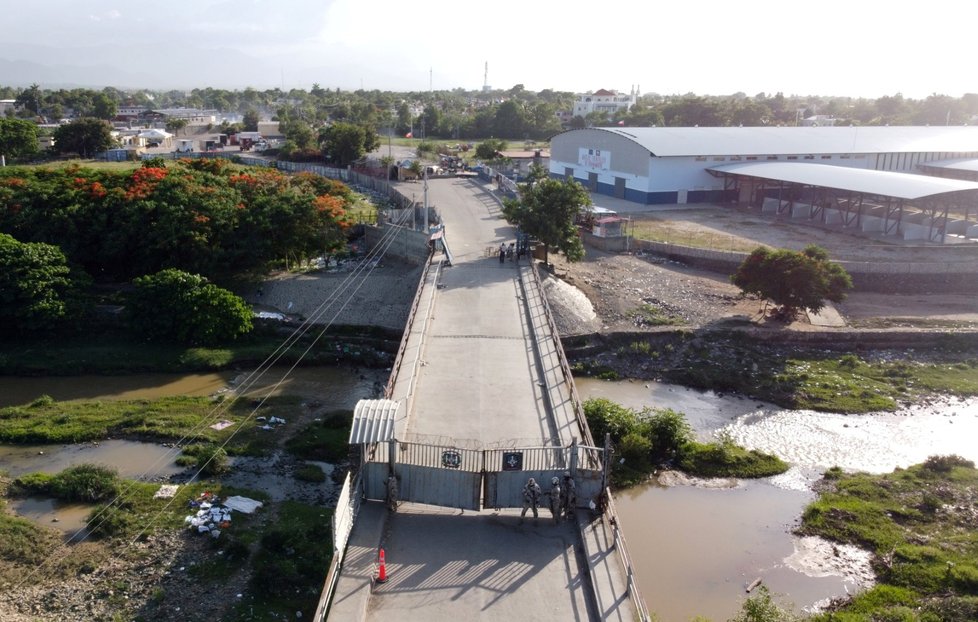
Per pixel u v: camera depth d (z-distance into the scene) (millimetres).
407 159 104312
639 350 38625
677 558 22203
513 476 17047
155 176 47969
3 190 45125
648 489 26328
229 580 19828
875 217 62281
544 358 26719
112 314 40375
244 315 39062
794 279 40594
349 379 35906
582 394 34500
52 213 44219
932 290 48781
